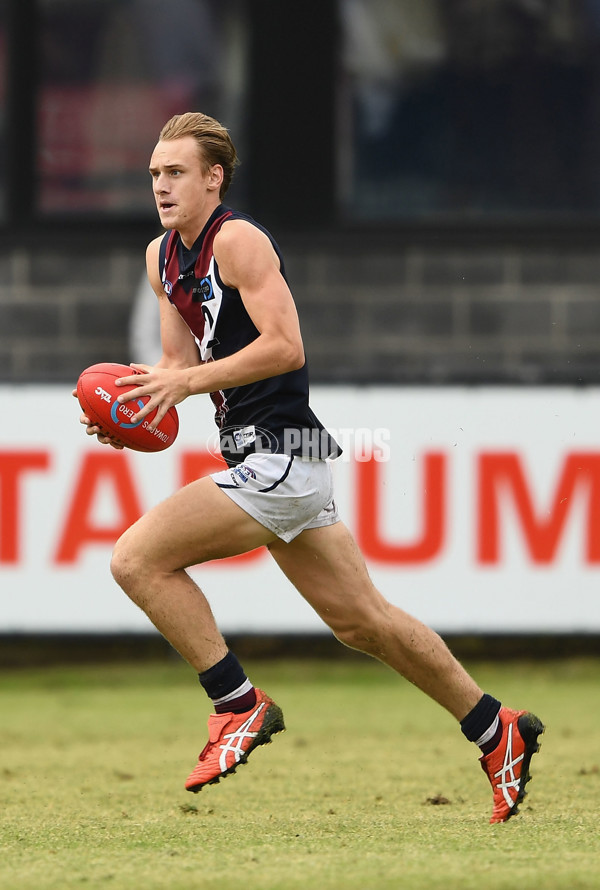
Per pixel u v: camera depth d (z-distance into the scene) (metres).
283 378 14.06
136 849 14.05
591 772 19.91
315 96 36.06
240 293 13.95
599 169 36.19
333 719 26.52
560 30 36.09
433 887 11.80
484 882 11.99
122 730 25.39
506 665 34.03
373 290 35.84
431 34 36.09
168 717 27.06
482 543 30.27
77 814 16.62
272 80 35.97
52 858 13.55
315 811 16.77
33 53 36.09
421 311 35.78
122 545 14.12
